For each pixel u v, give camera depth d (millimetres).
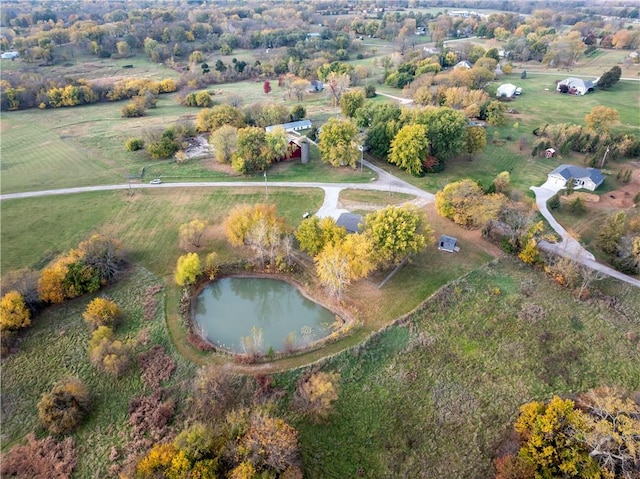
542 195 85562
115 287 64188
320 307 62375
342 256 58656
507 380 50625
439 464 43656
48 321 58281
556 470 39656
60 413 46031
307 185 91438
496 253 69562
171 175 96188
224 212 82000
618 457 37656
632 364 51625
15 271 64375
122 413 47906
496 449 44312
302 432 45625
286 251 66625
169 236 75500
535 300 60156
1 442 45469
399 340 55281
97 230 77062
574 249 69625
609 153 98188
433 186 90875
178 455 39156
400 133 92312
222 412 46906
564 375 50812
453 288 62344
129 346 54219
